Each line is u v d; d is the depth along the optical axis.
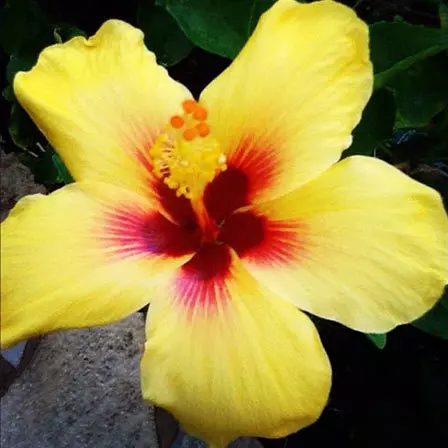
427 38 0.31
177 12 0.32
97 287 0.24
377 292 0.24
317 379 0.23
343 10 0.25
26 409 0.36
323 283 0.24
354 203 0.24
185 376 0.23
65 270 0.23
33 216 0.24
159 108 0.27
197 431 0.23
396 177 0.24
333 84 0.25
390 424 0.41
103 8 0.40
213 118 0.26
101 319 0.23
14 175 0.41
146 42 0.36
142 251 0.25
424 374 0.40
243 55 0.26
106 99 0.26
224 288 0.25
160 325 0.24
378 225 0.24
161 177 0.26
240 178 0.27
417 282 0.23
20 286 0.23
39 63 0.25
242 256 0.26
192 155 0.25
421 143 0.36
